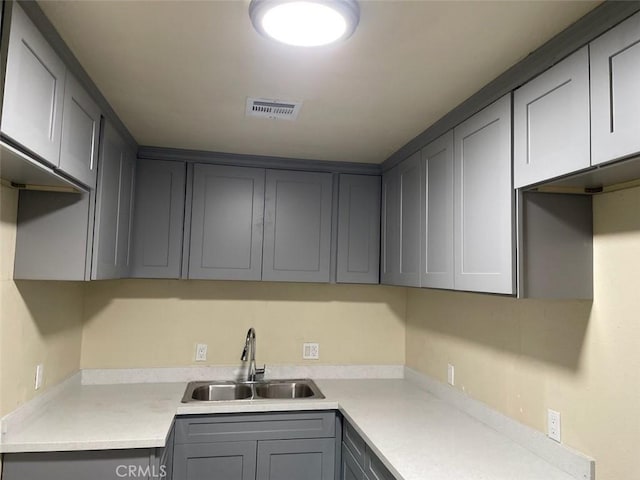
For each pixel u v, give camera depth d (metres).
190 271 2.79
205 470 2.41
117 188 2.32
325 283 3.11
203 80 1.81
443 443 1.93
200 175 2.84
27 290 2.02
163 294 3.00
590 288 1.62
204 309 3.05
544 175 1.46
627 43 1.17
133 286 2.96
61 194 1.93
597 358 1.58
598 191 1.58
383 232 2.99
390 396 2.72
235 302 3.09
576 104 1.34
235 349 3.07
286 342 3.15
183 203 2.81
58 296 2.41
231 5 1.31
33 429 1.95
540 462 1.75
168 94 1.96
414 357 3.13
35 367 2.12
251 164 2.91
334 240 3.00
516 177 1.60
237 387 2.96
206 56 1.61
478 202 1.83
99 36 1.49
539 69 1.50
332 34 1.38
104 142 2.06
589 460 1.57
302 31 1.37
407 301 3.29
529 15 1.32
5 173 1.58
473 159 1.88
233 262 2.85
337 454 2.57
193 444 2.40
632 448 1.44
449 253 2.07
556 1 1.25
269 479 2.48
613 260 1.55
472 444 1.93
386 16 1.34
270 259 2.90
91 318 2.89
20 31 1.24
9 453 1.79
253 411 2.47
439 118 2.17
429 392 2.81
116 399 2.50
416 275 2.44
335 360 3.21
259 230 2.89
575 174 1.38
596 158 1.26
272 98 1.98
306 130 2.39
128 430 1.98
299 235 2.95
